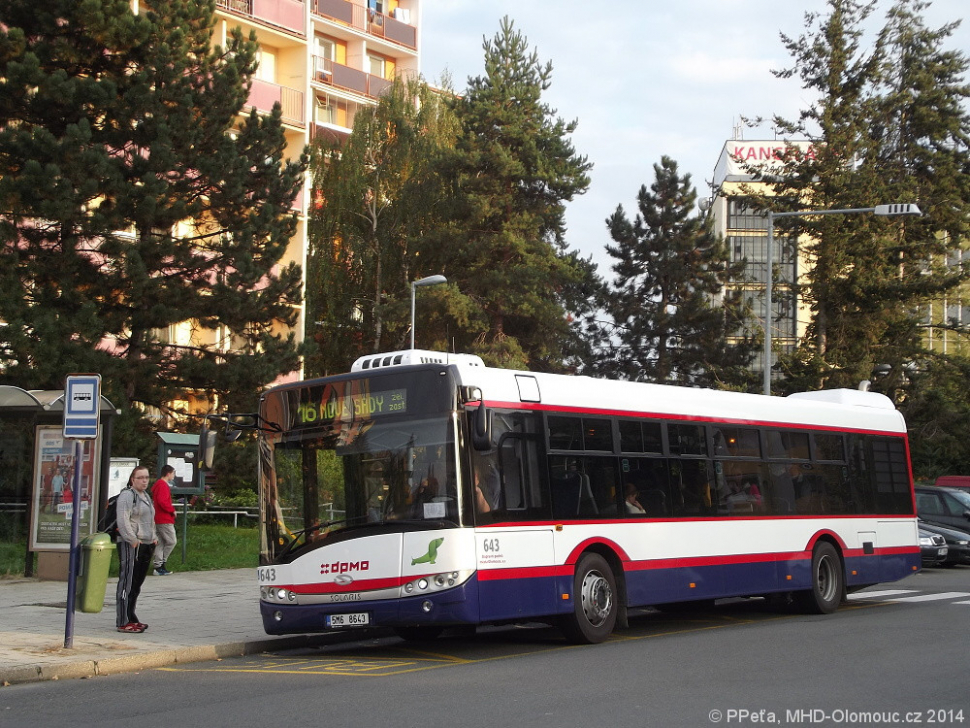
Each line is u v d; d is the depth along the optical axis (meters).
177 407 31.81
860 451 18.94
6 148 25.75
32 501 20.02
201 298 28.12
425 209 50.75
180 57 27.80
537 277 46.91
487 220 48.75
